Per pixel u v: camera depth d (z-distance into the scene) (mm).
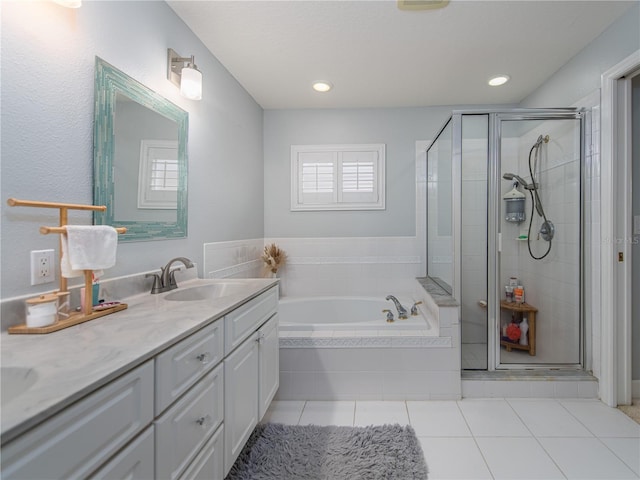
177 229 1765
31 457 503
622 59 1857
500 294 2266
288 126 3303
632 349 2066
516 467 1460
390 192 3250
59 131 1091
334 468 1455
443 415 1900
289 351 2127
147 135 1529
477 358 2279
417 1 1713
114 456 679
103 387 646
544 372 2174
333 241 3295
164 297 1430
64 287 1036
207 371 1086
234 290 1736
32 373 657
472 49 2182
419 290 2943
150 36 1563
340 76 2559
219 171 2303
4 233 932
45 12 1040
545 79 2611
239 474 1427
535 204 2408
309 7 1757
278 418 1894
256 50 2172
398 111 3227
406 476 1404
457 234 2283
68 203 1125
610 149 1957
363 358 2104
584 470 1435
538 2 1731
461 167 2275
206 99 2119
